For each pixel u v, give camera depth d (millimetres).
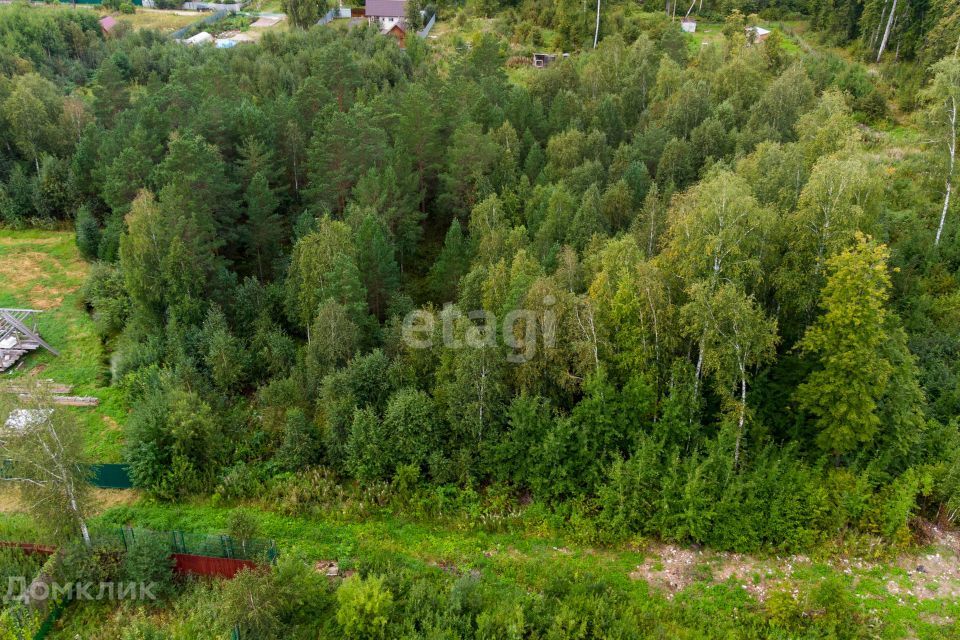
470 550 33750
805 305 35406
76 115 70562
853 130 49750
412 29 112062
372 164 55562
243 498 37125
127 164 54688
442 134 61906
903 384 34000
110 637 29797
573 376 36562
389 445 36875
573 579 31703
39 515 30828
